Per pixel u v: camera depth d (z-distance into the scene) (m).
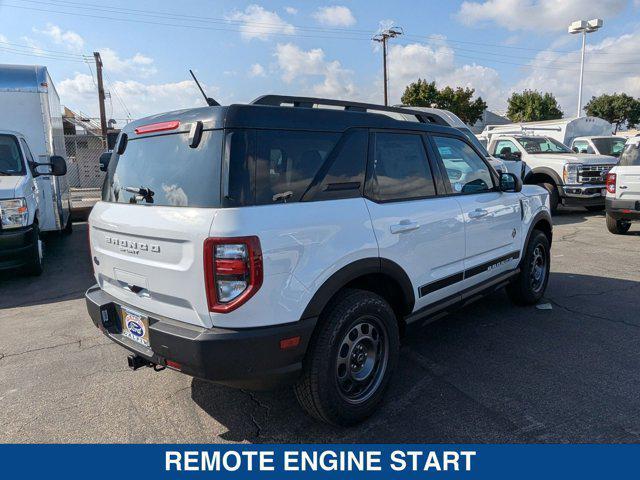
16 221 6.73
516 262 4.80
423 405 3.31
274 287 2.58
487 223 4.20
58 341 4.66
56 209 9.26
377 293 3.43
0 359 4.28
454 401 3.35
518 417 3.14
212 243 2.49
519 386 3.53
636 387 3.46
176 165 2.82
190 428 3.15
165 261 2.74
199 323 2.65
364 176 3.15
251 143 2.65
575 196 11.24
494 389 3.50
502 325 4.70
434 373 3.76
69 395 3.60
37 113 8.88
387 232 3.18
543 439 2.91
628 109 51.09
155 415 3.31
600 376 3.64
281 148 2.77
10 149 7.43
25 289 6.71
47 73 9.16
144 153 3.09
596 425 3.03
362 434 3.03
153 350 2.81
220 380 2.58
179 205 2.72
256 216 2.55
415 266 3.44
